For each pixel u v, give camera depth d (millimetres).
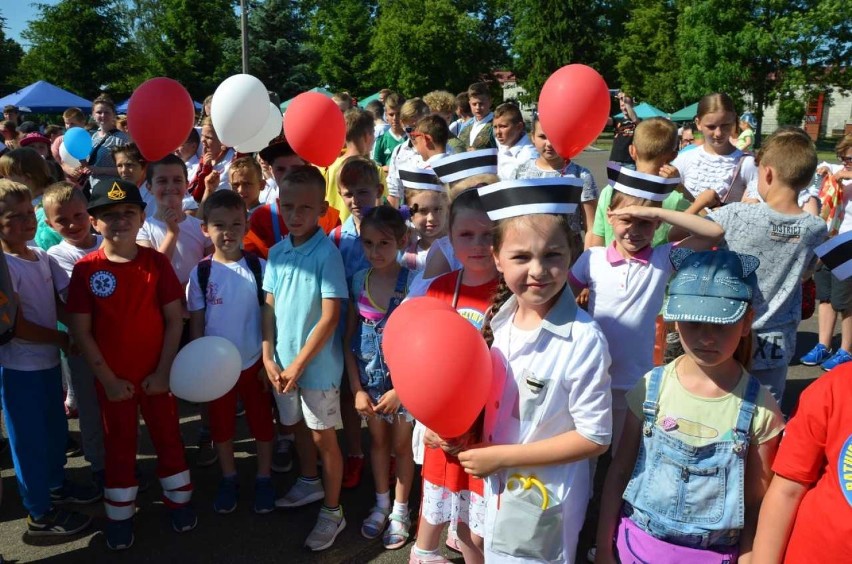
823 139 37469
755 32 25234
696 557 1753
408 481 2994
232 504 3254
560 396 1845
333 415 2943
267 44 32625
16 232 2904
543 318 1891
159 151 3326
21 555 2928
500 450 1821
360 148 4793
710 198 3977
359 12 40062
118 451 2912
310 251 2955
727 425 1740
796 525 1571
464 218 2234
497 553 1896
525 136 5516
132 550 2951
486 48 42688
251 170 4227
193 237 3896
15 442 2965
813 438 1530
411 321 1828
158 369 2979
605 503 1952
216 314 3170
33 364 2947
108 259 2898
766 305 2838
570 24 45250
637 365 2771
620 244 2797
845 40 25578
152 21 50688
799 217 2787
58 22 35062
